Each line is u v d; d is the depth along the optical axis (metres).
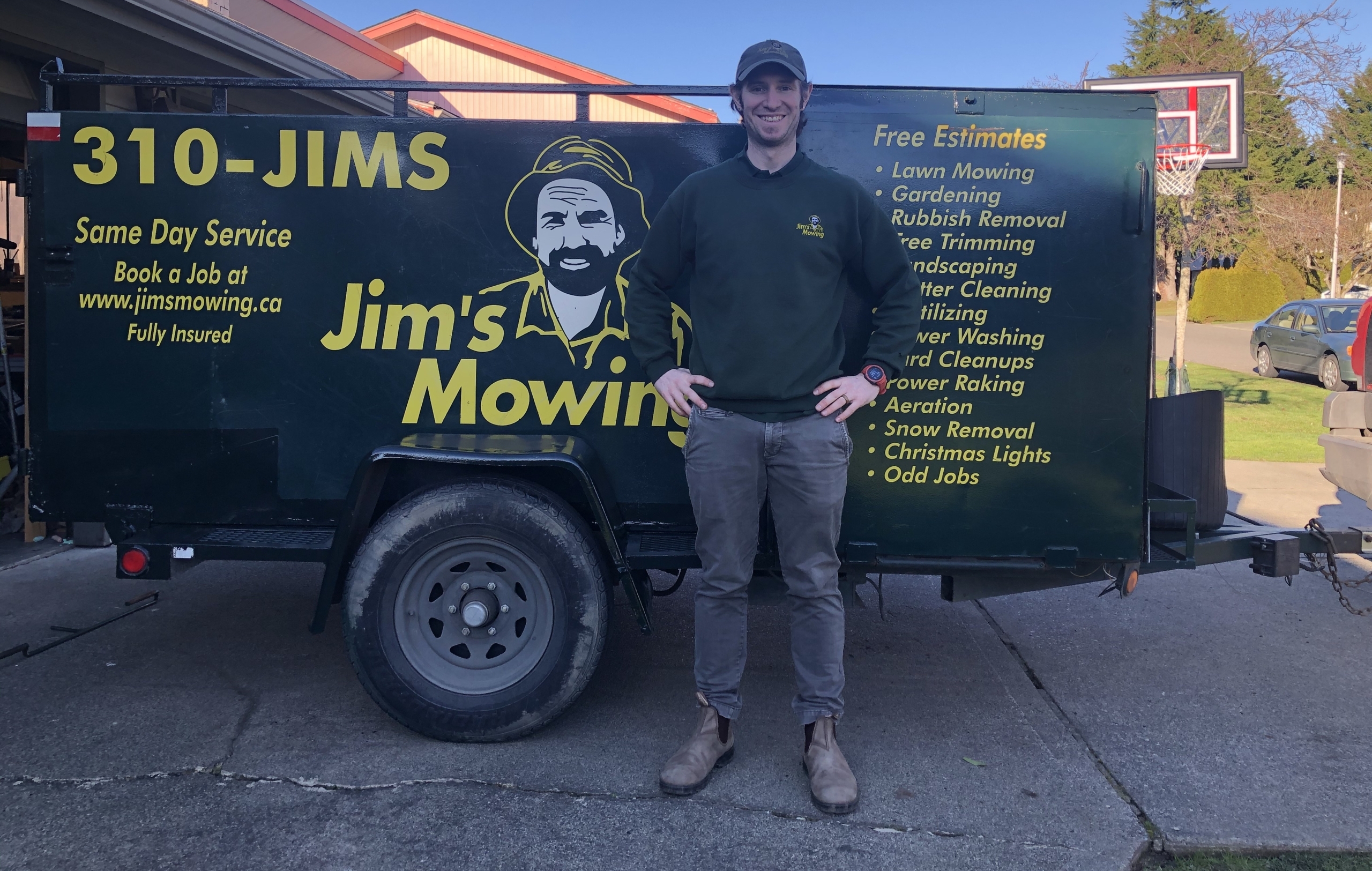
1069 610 4.25
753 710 3.12
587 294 2.86
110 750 2.72
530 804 2.47
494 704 2.74
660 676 3.39
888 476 2.82
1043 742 2.90
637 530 2.95
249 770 2.62
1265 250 32.62
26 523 4.89
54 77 2.85
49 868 2.15
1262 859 2.32
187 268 2.88
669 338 2.60
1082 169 2.73
